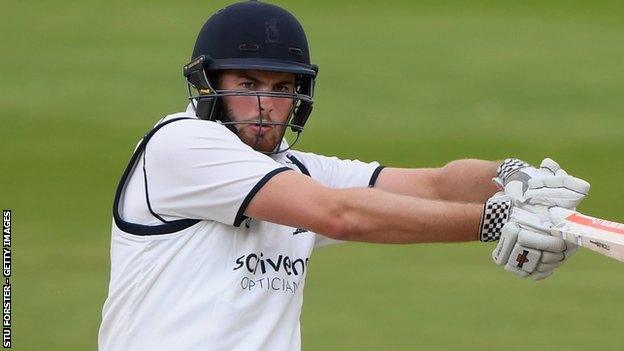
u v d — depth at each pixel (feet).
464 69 188.24
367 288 106.01
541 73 186.91
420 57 193.47
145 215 44.04
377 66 188.34
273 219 42.52
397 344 91.25
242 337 43.06
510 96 177.27
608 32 207.00
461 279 108.78
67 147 152.35
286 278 44.42
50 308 97.76
